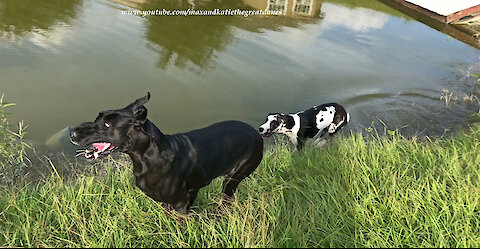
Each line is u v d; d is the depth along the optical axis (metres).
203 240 3.58
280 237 3.60
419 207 3.81
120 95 8.98
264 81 10.36
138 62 10.78
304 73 11.05
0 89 8.55
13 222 3.84
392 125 8.32
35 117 7.70
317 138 7.43
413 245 3.44
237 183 4.07
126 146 3.16
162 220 3.85
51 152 6.52
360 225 3.77
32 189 4.67
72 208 3.88
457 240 3.44
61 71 9.75
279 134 7.46
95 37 12.12
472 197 3.88
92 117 7.96
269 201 4.10
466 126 8.22
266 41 13.44
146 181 3.35
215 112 8.64
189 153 3.47
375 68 11.81
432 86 10.61
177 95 9.23
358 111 8.95
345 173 4.63
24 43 11.02
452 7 17.45
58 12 13.85
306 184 4.55
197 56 11.62
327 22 16.34
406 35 15.34
